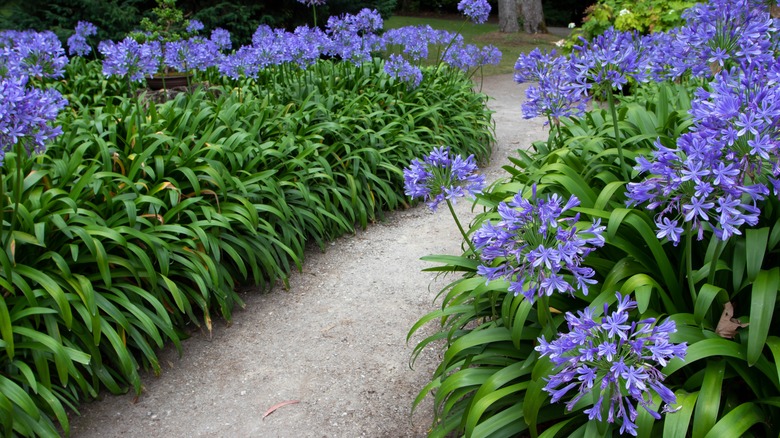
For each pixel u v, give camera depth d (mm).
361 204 5344
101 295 3305
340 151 5711
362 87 7230
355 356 3676
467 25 21766
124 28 10844
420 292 4371
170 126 5027
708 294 2268
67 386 3271
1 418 2625
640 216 2676
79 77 7285
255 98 6355
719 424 1987
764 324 2137
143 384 3455
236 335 3910
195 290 3926
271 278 4301
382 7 13172
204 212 3969
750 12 2719
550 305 2613
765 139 1904
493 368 2588
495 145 7836
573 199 1988
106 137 4758
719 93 2072
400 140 6129
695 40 2789
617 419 2043
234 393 3383
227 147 4578
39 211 3346
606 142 3711
